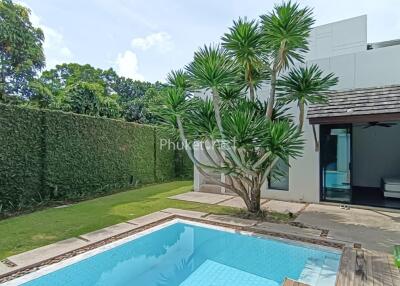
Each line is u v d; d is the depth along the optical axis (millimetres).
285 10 6840
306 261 5301
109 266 5371
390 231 6527
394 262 4789
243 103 8055
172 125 8320
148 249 6074
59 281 4629
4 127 8477
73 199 10656
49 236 6203
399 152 12367
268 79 8406
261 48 7379
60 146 10258
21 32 14961
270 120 7488
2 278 4328
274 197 10562
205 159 12398
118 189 12969
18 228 6816
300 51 8562
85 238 6062
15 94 15586
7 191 8555
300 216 7922
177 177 17859
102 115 16000
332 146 9562
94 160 11703
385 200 9828
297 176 10109
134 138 14219
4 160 8453
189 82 7934
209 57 7074
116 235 6305
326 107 9070
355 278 4227
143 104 22203
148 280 4883
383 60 9156
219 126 7195
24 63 15477
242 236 6418
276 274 4977
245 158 7691
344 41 14016
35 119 9469
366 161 13039
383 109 7918
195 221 7547
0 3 14039
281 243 5969
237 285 4664
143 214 8195
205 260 5621
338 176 9477
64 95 15227
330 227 6852
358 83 9516
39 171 9586
